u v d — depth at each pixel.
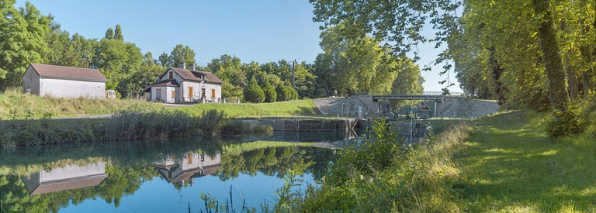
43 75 33.03
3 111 23.33
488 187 5.00
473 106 45.66
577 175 5.39
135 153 19.27
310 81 67.69
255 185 11.44
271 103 49.03
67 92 34.78
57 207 9.01
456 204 4.15
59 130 20.95
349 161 8.25
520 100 20.33
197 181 12.11
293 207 5.93
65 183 11.80
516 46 15.66
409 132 32.81
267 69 74.12
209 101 44.94
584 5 11.74
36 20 42.03
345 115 54.94
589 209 3.72
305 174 12.90
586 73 15.31
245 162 16.58
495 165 6.59
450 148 8.98
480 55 19.16
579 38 13.42
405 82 71.00
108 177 12.84
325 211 5.05
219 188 11.02
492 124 19.47
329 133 37.06
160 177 12.91
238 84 63.59
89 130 22.17
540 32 10.03
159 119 26.36
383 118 9.30
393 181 5.56
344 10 8.27
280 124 37.88
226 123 31.25
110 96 43.91
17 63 39.38
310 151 21.02
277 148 22.45
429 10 8.21
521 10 10.02
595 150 7.50
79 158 17.08
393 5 8.18
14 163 15.39
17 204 9.26
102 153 18.83
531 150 8.22
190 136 28.39
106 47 73.19
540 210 3.88
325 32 59.53
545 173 5.71
